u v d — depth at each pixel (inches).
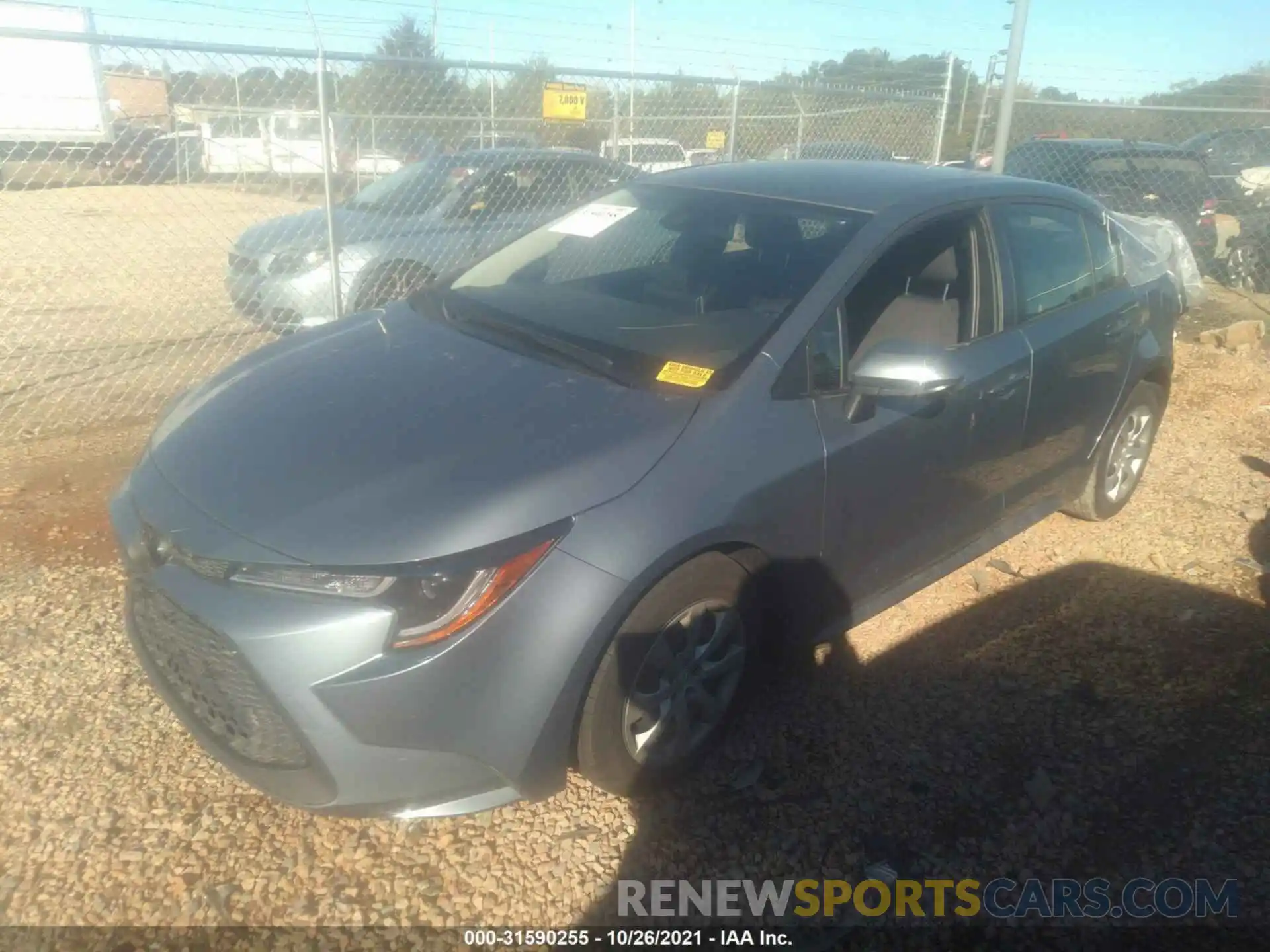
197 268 370.0
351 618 89.4
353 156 284.5
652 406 108.7
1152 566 170.1
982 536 152.8
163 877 98.7
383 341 130.2
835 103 402.0
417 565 90.4
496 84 306.0
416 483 96.6
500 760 95.2
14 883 97.2
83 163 229.3
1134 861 107.3
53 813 105.7
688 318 124.3
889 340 116.4
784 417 113.3
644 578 98.3
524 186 287.9
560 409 107.9
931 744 123.3
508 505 94.3
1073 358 153.6
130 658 131.6
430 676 90.4
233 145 253.0
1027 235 151.8
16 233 401.7
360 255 256.4
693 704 111.7
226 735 99.7
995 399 138.5
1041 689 135.2
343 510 94.4
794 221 135.9
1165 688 136.2
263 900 96.8
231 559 93.4
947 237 138.0
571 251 148.9
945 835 109.6
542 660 93.7
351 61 221.1
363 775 92.6
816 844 107.5
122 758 114.2
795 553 115.6
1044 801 114.7
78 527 165.2
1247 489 202.7
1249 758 122.7
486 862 102.7
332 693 89.5
